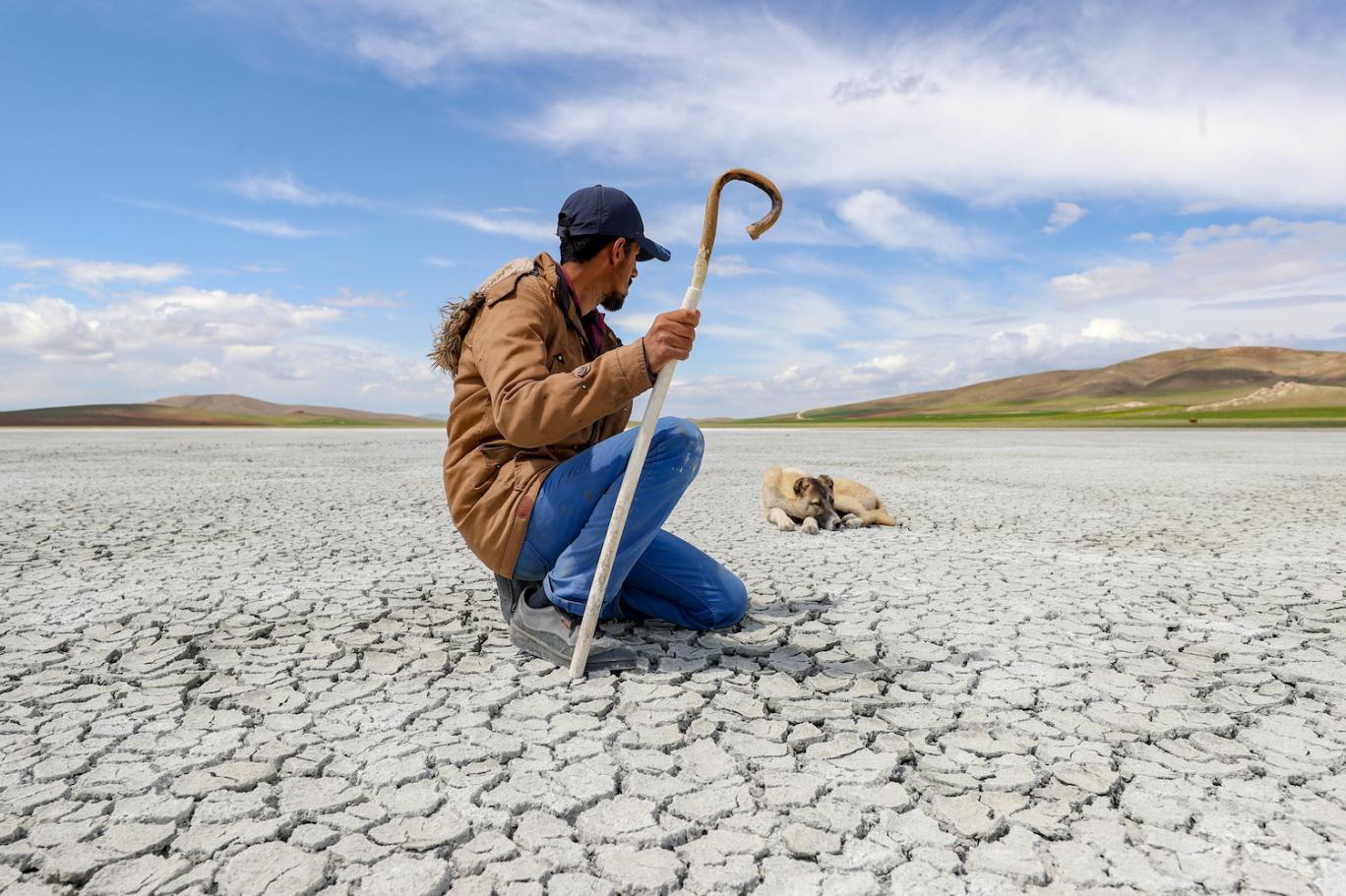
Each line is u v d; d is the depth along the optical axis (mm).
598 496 2768
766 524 7016
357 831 1856
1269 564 5133
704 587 3344
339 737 2383
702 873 1689
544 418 2475
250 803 1976
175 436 32344
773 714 2588
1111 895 1622
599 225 2717
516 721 2496
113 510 7535
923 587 4445
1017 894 1621
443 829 1855
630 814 1932
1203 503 8492
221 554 5328
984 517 7426
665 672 2957
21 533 6117
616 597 3434
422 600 4074
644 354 2412
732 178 2453
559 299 2768
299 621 3688
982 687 2855
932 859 1752
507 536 2855
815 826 1888
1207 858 1758
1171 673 3021
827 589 4398
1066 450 19328
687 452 2775
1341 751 2320
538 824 1885
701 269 2453
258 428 54781
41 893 1618
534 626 3023
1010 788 2094
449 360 2928
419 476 11805
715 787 2072
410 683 2848
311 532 6273
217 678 2916
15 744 2340
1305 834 1856
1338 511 7707
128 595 4160
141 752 2273
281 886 1628
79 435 33312
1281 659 3188
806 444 24594
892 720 2547
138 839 1812
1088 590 4371
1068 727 2500
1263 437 26734
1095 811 1963
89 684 2857
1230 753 2301
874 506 6996
